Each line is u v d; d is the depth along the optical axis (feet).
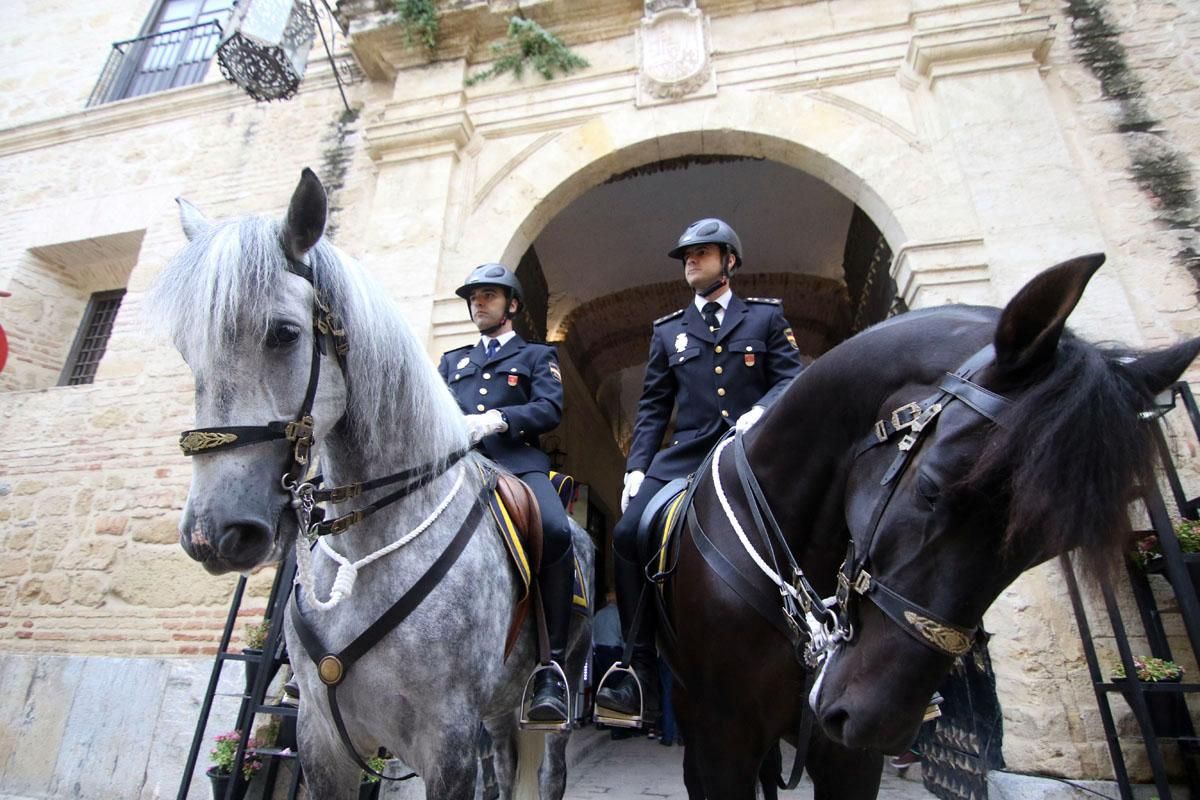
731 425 8.26
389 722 6.06
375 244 18.51
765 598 5.74
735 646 5.88
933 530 3.74
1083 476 3.09
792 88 18.30
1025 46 17.06
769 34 19.15
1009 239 15.23
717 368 8.54
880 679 3.83
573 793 14.26
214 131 23.27
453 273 17.98
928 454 3.85
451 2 20.89
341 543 6.38
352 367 5.97
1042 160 15.84
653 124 18.66
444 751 5.89
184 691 15.03
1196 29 17.22
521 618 7.57
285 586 12.60
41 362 22.70
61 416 19.51
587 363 36.60
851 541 4.65
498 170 19.17
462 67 20.80
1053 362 3.54
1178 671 10.47
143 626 16.34
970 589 3.65
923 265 15.37
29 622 17.08
